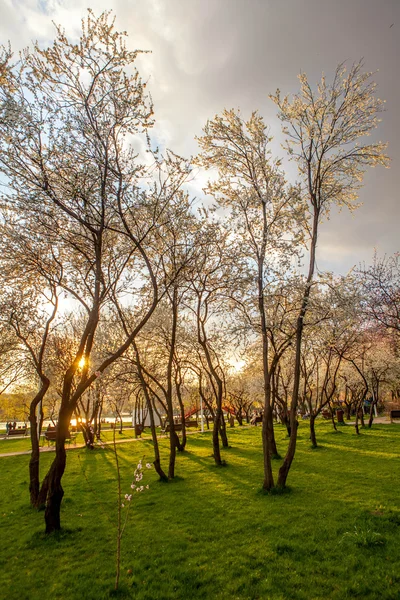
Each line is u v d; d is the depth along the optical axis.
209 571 7.12
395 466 14.95
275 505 10.72
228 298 16.14
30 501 12.48
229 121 14.95
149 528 9.66
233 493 12.48
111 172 10.95
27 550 8.63
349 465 15.66
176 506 11.48
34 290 13.75
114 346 18.70
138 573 7.24
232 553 7.81
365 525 8.55
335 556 7.30
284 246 15.17
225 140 15.15
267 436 12.73
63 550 8.52
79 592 6.64
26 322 13.34
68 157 10.36
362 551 7.37
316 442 23.08
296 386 12.91
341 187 15.02
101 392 22.88
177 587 6.66
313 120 14.05
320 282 14.23
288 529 8.82
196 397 43.88
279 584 6.48
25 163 9.73
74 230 12.30
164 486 14.20
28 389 32.50
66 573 7.40
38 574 7.45
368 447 20.27
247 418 52.94
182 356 24.34
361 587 6.16
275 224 15.34
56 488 9.74
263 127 14.94
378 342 27.30
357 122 14.00
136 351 15.91
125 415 78.12
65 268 12.86
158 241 14.36
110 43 10.29
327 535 8.25
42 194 9.97
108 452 24.38
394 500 10.30
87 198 10.25
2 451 26.81
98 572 7.37
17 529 10.09
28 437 38.00
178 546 8.41
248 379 43.72
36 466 12.66
